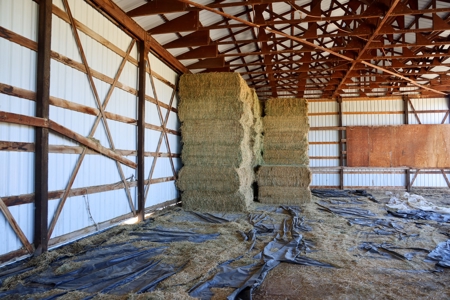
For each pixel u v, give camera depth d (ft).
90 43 13.39
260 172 25.58
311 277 9.38
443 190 34.17
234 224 16.62
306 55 24.50
